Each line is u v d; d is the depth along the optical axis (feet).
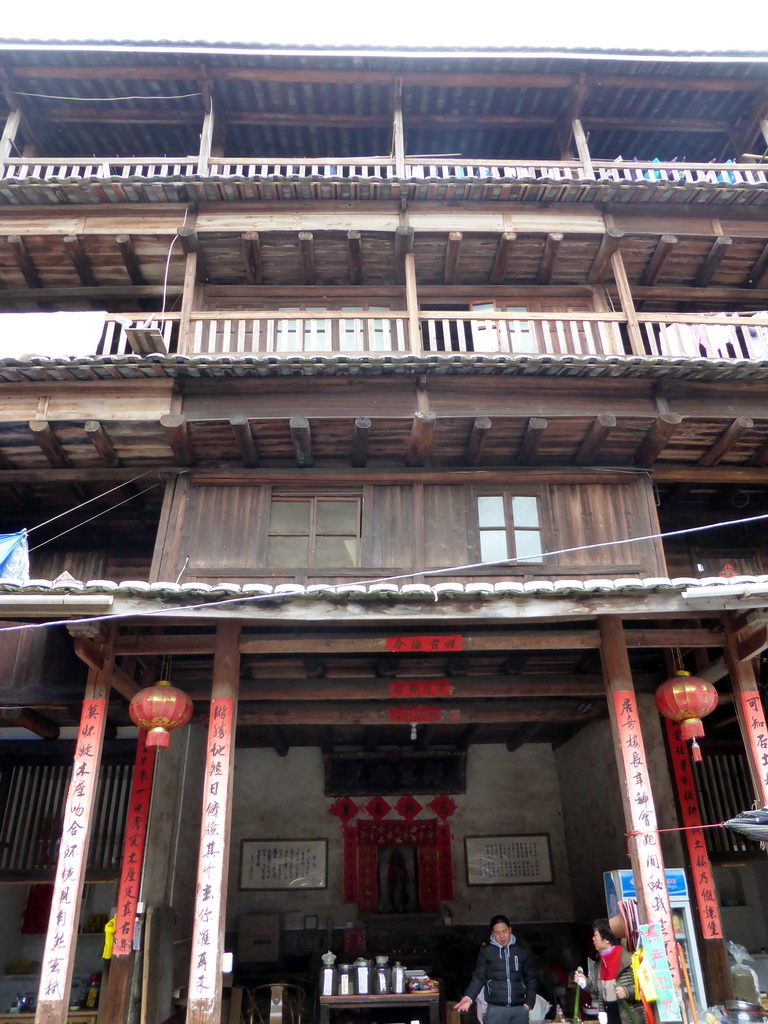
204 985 25.99
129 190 43.70
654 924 27.68
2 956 44.98
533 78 50.06
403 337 43.50
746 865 49.62
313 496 39.73
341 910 55.62
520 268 48.06
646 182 44.37
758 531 45.68
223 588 28.32
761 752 30.63
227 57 47.62
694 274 48.83
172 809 44.70
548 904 56.75
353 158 50.39
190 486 39.58
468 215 45.55
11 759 43.65
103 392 38.11
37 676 40.14
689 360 36.94
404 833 58.34
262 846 57.41
